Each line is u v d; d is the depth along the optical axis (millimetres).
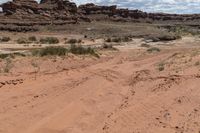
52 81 21875
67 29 140875
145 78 24344
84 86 20859
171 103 16109
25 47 58781
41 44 70938
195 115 13891
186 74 24125
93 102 16734
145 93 19016
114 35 127125
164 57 42125
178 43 88562
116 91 19828
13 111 14156
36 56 31375
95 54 39719
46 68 27000
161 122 13039
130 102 16625
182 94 17953
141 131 11984
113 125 12789
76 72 26969
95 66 31703
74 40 81062
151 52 52688
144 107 15500
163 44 83500
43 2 171125
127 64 35125
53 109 14938
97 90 19875
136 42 91562
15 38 90812
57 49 34062
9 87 18859
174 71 26125
